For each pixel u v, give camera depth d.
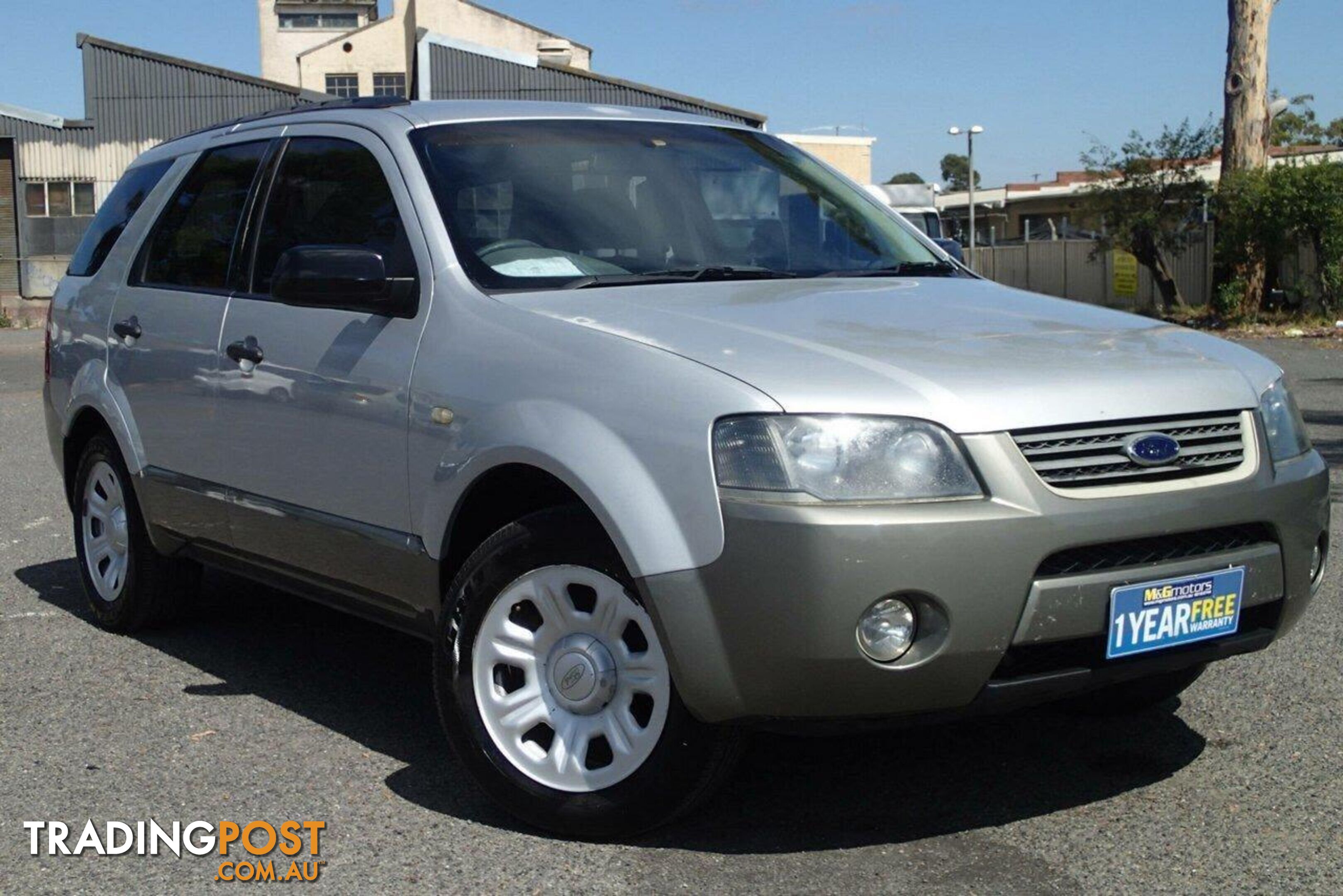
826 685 3.02
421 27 52.03
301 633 5.45
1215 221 23.58
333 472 4.10
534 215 4.13
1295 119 56.56
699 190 4.52
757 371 3.19
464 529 3.74
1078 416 3.17
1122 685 4.18
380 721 4.37
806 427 3.06
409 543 3.81
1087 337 3.63
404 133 4.32
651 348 3.37
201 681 4.79
